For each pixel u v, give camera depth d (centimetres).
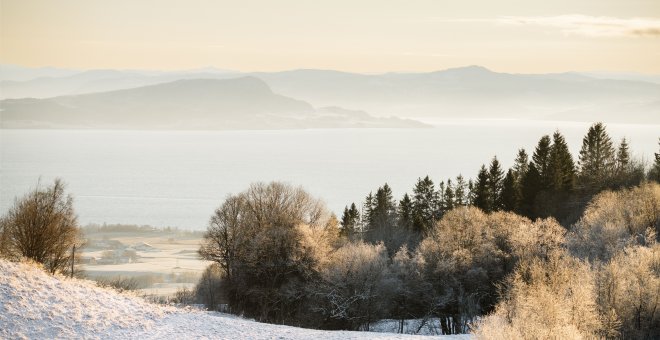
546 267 4841
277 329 3822
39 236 5381
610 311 4106
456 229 6806
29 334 2925
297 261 6319
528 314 3500
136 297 4172
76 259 6025
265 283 6372
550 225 6412
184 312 3938
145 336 3247
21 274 3484
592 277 4422
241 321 3991
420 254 6450
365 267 5962
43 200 5588
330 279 5938
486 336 3234
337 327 5969
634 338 4250
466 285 6141
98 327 3212
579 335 3197
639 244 5891
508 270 6216
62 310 3250
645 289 4269
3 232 5406
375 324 6281
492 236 6612
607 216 6856
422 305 6316
